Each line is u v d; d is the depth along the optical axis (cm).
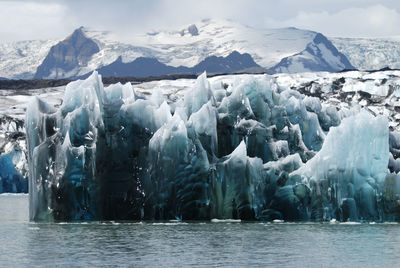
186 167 10262
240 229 9612
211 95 11419
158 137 10288
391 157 11375
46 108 10425
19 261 7475
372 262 7531
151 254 7869
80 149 10025
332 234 9238
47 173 10125
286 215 10431
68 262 7438
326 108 13125
